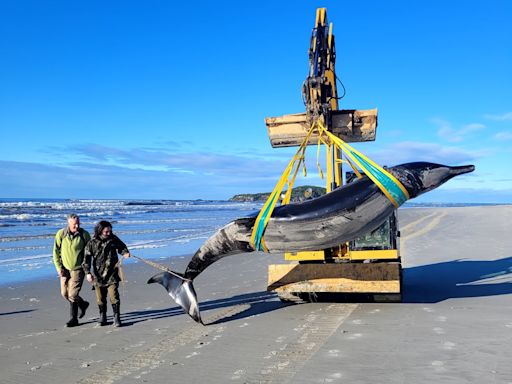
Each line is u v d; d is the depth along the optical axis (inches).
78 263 287.3
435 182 259.1
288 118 336.5
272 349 218.4
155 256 676.7
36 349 239.1
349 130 323.3
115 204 3782.0
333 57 345.4
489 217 1111.0
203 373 191.2
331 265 299.1
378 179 254.2
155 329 270.5
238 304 334.0
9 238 944.9
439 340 217.0
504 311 271.4
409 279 409.7
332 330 244.1
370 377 175.6
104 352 228.4
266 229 263.3
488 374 172.6
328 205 256.1
